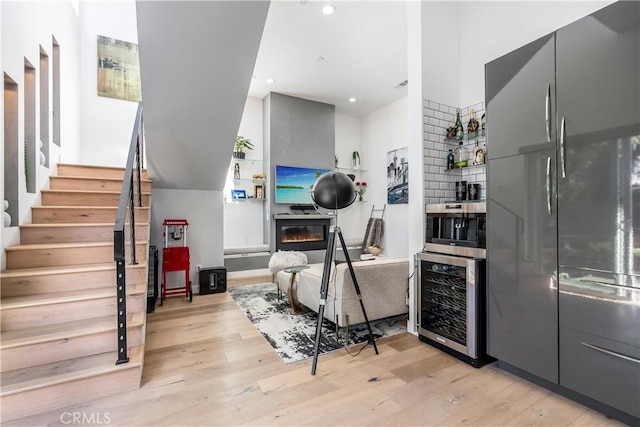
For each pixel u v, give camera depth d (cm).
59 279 246
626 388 150
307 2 322
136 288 254
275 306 362
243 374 209
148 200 380
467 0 290
